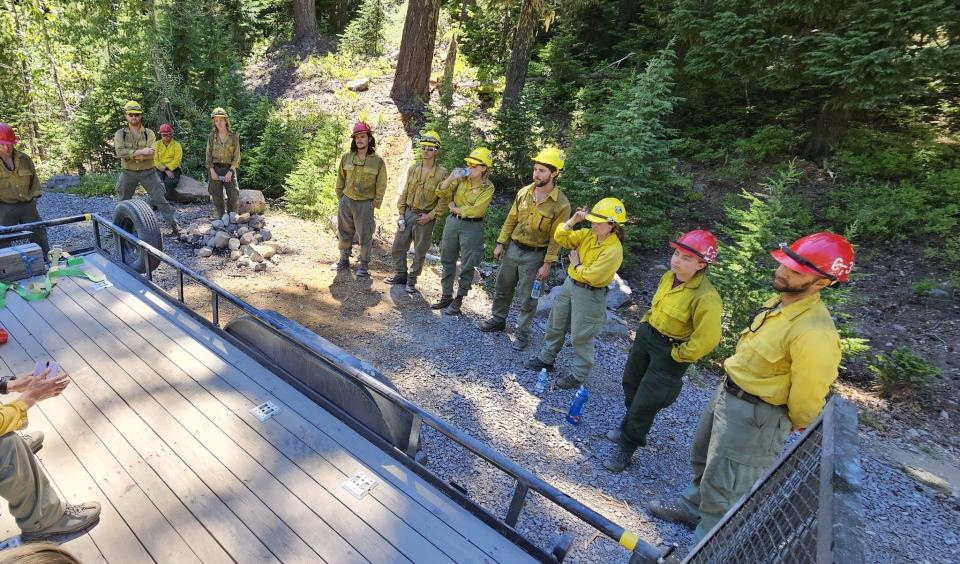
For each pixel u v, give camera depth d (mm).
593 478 4137
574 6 13789
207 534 2271
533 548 2314
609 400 5270
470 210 6137
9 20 18406
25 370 3246
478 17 17344
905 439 5918
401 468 2723
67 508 2279
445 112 12031
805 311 2771
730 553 1803
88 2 17500
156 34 14312
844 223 9375
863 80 8852
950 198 9062
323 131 12297
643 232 9094
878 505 4699
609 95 13234
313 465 2684
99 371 3297
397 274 7277
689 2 10906
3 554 1008
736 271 6590
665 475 4324
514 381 5344
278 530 2311
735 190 10914
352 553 2234
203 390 3184
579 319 4902
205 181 12234
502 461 2250
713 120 13062
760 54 9891
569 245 4941
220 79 14664
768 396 2879
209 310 6039
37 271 4473
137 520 2316
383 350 5629
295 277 7215
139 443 2740
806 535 1361
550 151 5129
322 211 9844
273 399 3154
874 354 7168
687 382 6043
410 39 14766
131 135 7590
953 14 8133
